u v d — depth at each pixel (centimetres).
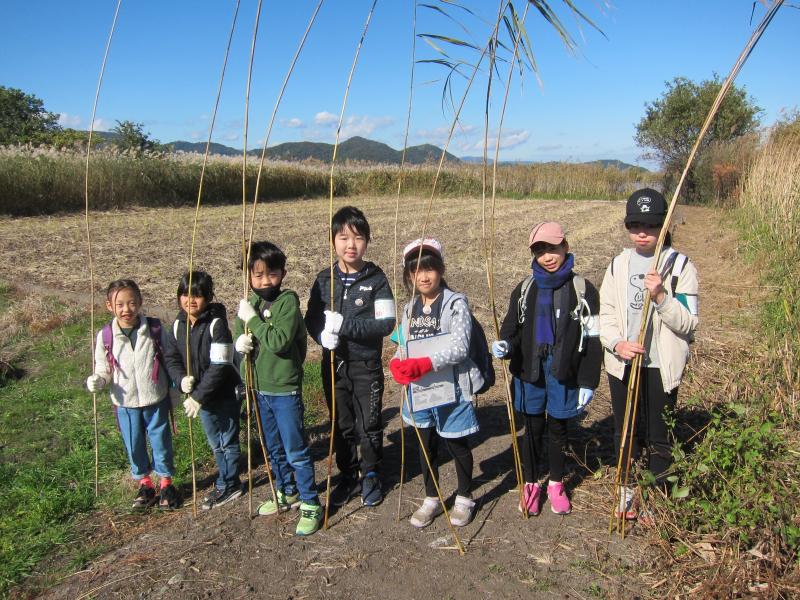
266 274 339
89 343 695
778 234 1005
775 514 291
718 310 812
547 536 333
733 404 342
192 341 362
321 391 549
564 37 248
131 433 372
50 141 4409
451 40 284
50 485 407
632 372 307
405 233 1705
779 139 1585
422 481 407
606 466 403
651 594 282
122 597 293
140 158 2458
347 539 338
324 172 3488
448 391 333
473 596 287
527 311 343
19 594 301
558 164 4250
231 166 2838
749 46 244
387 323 351
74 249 1298
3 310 822
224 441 373
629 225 317
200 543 336
